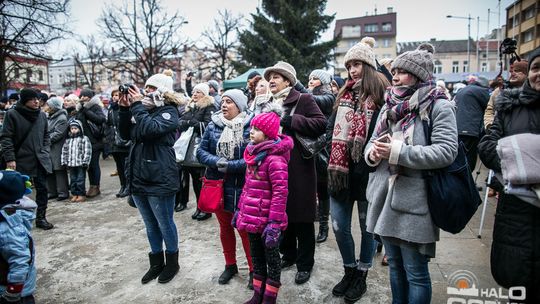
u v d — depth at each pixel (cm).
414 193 189
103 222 458
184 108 503
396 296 215
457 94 488
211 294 278
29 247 240
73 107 631
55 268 331
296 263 296
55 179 583
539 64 174
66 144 545
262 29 2064
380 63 339
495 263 190
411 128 192
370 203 213
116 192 619
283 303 262
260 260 256
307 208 275
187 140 439
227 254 298
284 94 281
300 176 273
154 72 2038
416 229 187
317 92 364
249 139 276
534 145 170
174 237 303
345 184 249
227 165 269
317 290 278
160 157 287
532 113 181
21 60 1396
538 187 168
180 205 500
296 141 273
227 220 292
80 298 280
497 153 184
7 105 806
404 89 199
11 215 231
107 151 604
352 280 271
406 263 200
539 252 174
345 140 248
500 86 451
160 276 298
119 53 2195
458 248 339
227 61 2512
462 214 183
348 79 259
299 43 2066
